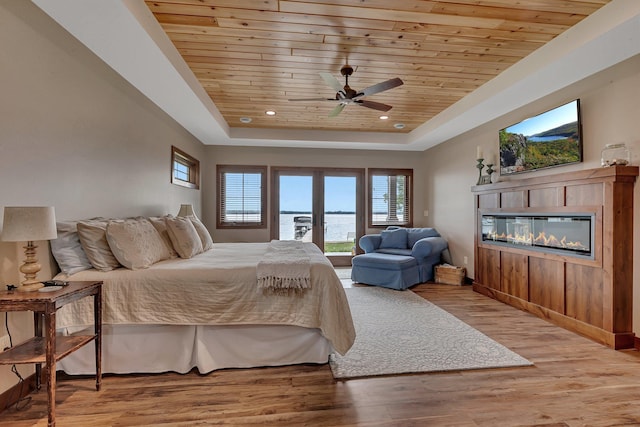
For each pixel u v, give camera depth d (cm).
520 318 342
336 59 305
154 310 218
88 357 219
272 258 257
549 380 216
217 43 273
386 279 473
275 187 628
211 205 606
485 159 461
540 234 349
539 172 363
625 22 211
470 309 374
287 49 285
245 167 616
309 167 634
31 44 194
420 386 209
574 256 300
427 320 335
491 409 184
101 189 270
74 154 235
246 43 274
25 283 173
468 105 399
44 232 168
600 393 201
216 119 443
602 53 253
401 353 256
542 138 353
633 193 266
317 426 170
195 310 222
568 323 308
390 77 347
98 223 233
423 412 182
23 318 191
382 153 654
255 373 226
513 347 268
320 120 512
